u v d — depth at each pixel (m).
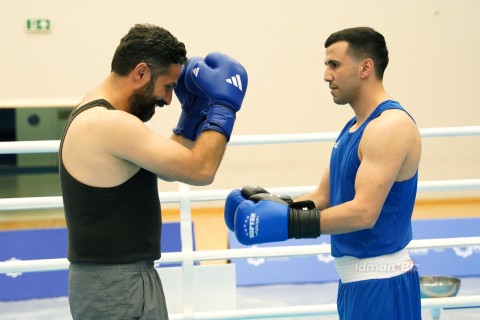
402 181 2.74
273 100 8.99
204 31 8.79
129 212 2.46
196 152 2.45
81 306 2.49
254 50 8.88
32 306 5.42
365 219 2.61
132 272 2.47
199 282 4.27
